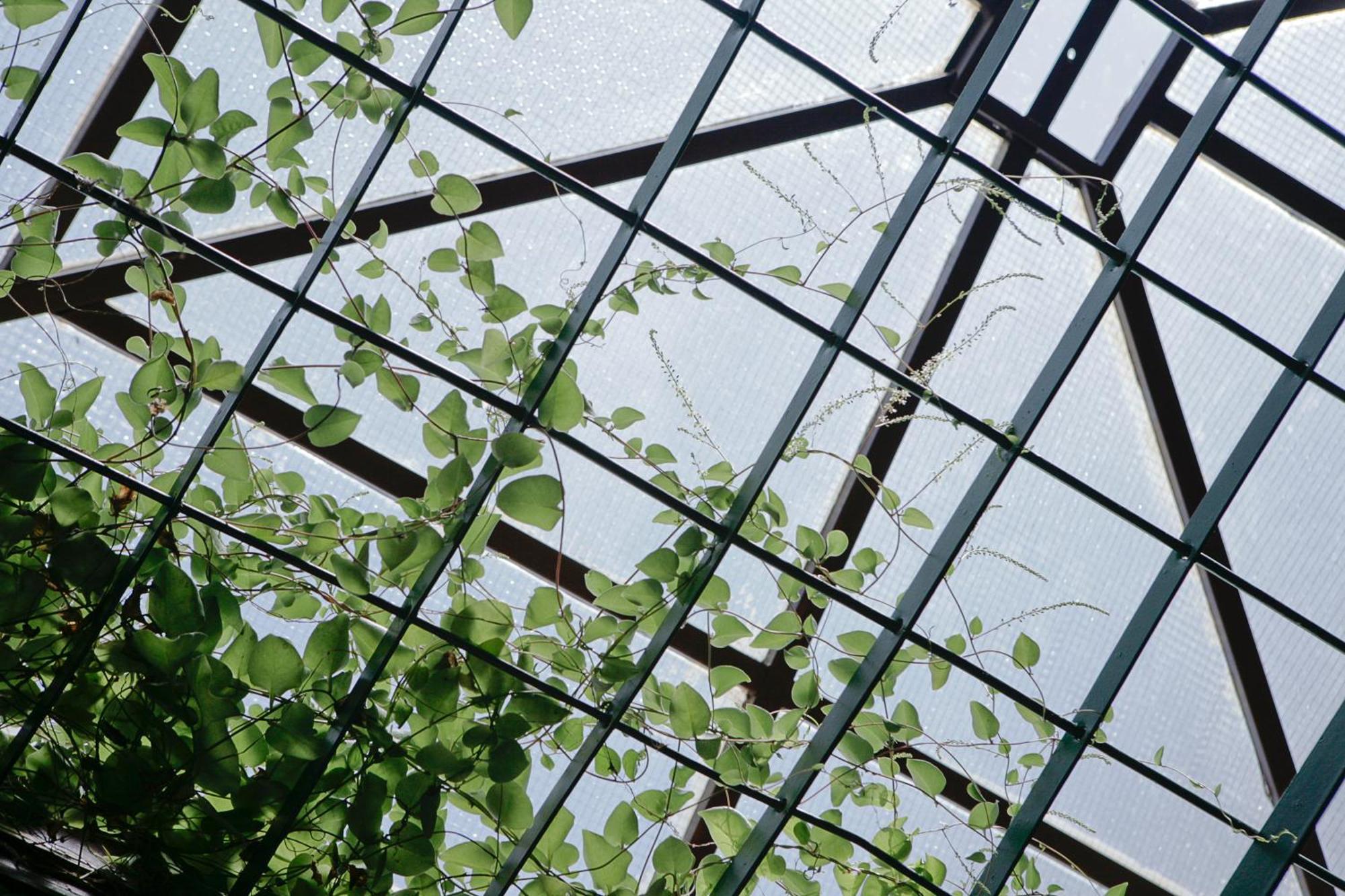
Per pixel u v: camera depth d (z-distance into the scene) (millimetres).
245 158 1390
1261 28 1532
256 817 1494
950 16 2234
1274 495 2602
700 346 2293
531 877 1655
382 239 1493
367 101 1433
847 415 2355
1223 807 2656
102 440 2012
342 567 1443
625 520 2268
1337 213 2443
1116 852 2648
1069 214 2398
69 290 1944
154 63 1313
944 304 2348
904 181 2311
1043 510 2500
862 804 1812
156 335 1455
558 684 1593
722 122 2229
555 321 1502
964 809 2477
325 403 2102
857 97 1436
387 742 1521
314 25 2029
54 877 1467
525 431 1596
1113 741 2617
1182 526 2561
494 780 1540
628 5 2176
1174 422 2492
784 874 1762
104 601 1401
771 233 2297
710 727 1649
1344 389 1675
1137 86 2316
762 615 2324
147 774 1467
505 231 2182
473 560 1531
